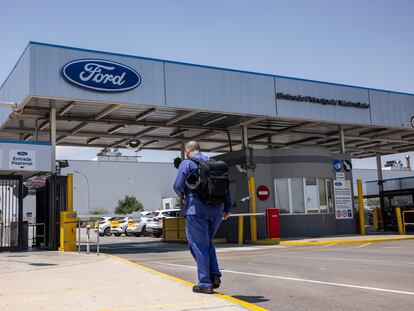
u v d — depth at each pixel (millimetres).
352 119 24625
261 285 7855
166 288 7023
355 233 25422
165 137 27531
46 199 19031
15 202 17594
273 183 23922
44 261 12430
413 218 29031
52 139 19125
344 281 8078
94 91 18328
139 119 22719
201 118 23562
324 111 23734
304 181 24000
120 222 37406
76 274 9172
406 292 6879
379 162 35844
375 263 10828
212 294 6355
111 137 26203
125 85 18828
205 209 6117
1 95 22406
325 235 24109
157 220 32812
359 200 25531
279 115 22359
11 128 23531
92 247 21391
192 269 10766
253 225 22203
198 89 20406
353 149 34250
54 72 17672
